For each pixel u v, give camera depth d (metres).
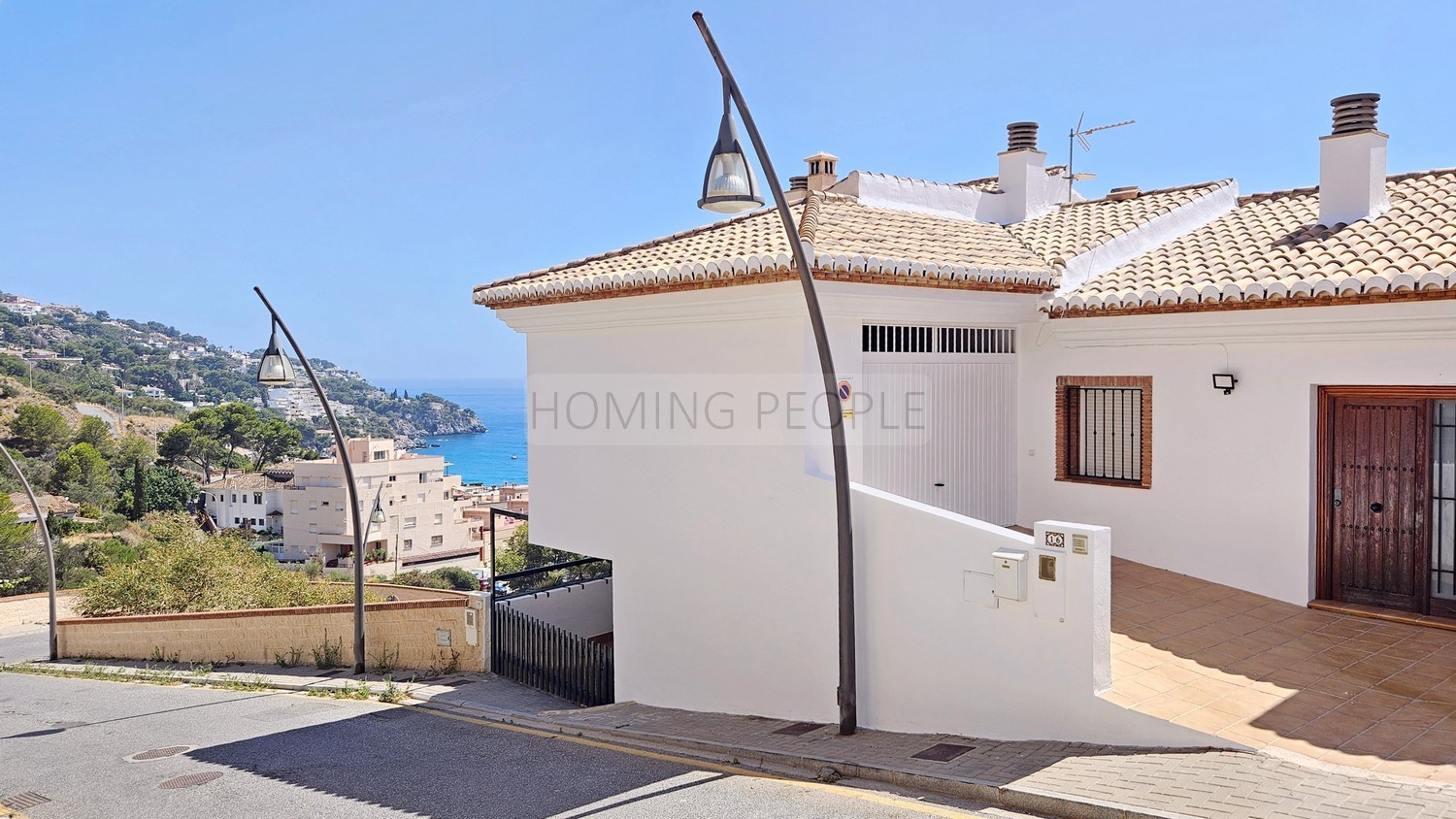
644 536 11.78
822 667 9.86
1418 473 9.75
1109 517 12.04
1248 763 6.47
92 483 91.62
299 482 93.19
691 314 10.85
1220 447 10.97
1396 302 9.21
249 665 19.83
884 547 9.05
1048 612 7.72
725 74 7.83
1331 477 10.34
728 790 7.54
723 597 10.86
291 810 8.16
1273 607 10.20
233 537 31.12
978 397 12.28
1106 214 14.48
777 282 9.69
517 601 16.55
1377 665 8.41
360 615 16.53
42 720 14.06
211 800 8.69
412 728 11.73
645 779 8.20
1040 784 6.61
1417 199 12.00
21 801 9.02
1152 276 11.73
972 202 15.03
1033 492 12.76
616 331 11.95
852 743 8.57
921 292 10.64
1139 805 5.99
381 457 94.19
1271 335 10.36
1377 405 10.00
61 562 51.97
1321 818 5.52
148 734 12.23
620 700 12.28
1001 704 8.12
